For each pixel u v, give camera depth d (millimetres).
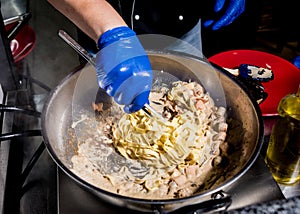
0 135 894
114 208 812
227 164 871
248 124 885
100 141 914
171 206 761
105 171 871
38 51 1776
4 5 1241
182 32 1110
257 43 1705
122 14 1058
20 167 959
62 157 856
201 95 965
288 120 822
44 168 981
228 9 1151
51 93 887
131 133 919
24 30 1290
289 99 832
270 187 831
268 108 1000
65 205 823
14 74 1058
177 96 969
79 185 812
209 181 850
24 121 1044
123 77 847
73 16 903
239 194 823
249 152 828
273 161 870
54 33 1899
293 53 1676
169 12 1063
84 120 932
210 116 946
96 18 874
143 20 1078
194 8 1070
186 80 991
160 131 913
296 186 882
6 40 1007
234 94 930
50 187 942
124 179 856
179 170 872
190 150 892
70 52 1768
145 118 930
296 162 845
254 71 1048
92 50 1093
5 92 1065
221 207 769
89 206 819
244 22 1577
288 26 1621
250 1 1508
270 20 1639
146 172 873
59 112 903
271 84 1045
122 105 925
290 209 613
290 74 1064
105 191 751
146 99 886
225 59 1112
